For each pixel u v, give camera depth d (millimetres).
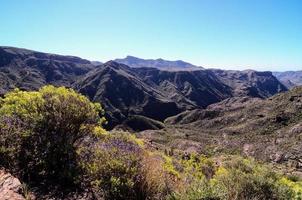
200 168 10773
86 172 5309
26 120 5473
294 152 79938
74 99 5938
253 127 132000
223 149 100375
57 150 5367
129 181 4727
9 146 5129
